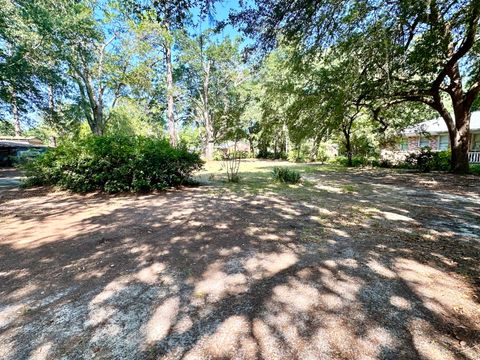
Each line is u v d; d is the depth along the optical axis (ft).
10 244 11.35
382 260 9.25
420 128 55.16
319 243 11.05
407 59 27.71
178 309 6.59
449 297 6.92
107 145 24.40
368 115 52.49
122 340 5.50
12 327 5.98
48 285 7.89
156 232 12.85
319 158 74.18
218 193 23.88
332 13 16.39
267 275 8.32
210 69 85.71
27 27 43.80
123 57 56.34
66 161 24.22
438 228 12.89
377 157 57.82
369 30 19.85
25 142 93.56
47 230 13.30
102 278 8.27
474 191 23.63
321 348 5.19
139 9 16.39
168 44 61.26
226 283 7.86
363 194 22.95
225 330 5.77
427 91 35.50
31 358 5.03
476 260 9.16
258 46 19.03
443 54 29.96
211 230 13.08
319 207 17.89
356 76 29.19
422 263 8.98
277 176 32.65
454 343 5.29
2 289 7.70
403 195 22.29
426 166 43.24
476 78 33.81
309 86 38.75
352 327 5.80
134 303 6.88
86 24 46.91
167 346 5.31
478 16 21.54
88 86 56.24
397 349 5.13
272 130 73.10
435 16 20.93
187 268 8.91
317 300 6.88
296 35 17.85
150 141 27.20
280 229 13.09
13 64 45.06
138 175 24.12
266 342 5.38
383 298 6.91
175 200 20.77
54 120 62.64
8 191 25.31
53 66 51.96
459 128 36.78
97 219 15.35
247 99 86.58
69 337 5.62
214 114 91.20
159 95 80.48
